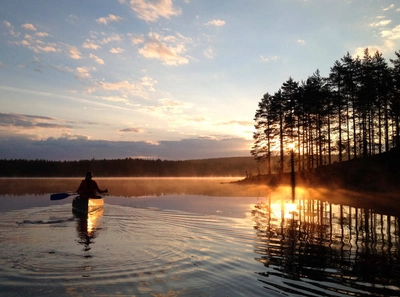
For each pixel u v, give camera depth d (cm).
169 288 579
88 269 679
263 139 5119
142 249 838
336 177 3603
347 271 679
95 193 1778
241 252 818
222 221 1301
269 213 1570
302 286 589
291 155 4619
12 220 1289
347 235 1064
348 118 4191
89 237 980
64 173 11362
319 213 1614
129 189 3547
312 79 4684
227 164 13875
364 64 4009
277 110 5006
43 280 616
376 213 1634
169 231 1081
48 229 1112
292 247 880
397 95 3453
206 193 2950
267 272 666
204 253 803
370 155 4175
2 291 564
